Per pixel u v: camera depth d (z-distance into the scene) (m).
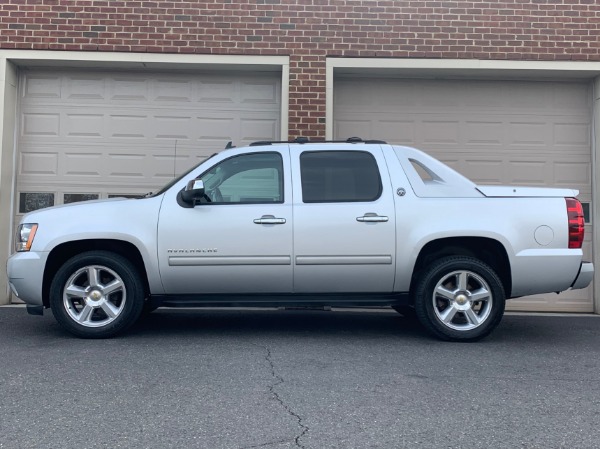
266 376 5.19
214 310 8.79
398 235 6.38
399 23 9.38
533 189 6.52
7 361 5.61
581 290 9.55
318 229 6.36
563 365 5.73
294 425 4.09
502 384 5.07
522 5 9.41
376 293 6.54
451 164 9.73
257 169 6.59
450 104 9.76
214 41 9.33
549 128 9.73
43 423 4.11
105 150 9.62
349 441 3.83
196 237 6.35
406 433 3.97
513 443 3.84
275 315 8.41
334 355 5.93
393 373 5.32
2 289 9.19
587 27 9.41
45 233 6.41
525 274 6.37
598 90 9.55
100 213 6.43
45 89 9.64
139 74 9.67
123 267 6.38
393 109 9.77
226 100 9.71
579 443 3.85
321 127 9.33
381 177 6.52
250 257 6.34
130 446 3.74
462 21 9.39
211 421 4.15
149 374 5.22
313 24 9.38
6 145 9.27
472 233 6.33
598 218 9.48
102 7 9.30
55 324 7.44
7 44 9.24
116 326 6.41
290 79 9.34
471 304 6.44
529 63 9.38
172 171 9.63
